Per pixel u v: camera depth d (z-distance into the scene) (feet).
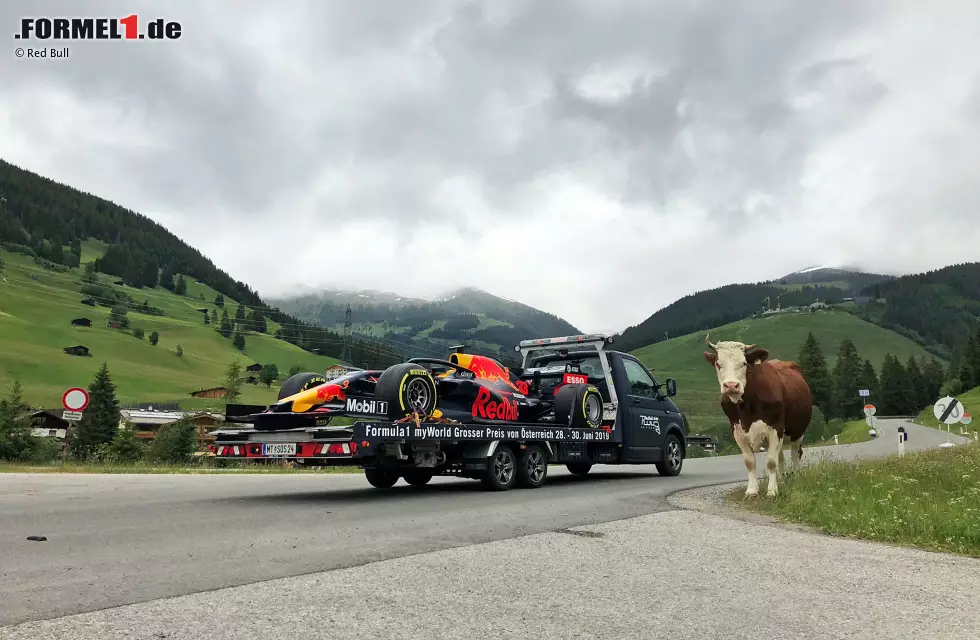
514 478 35.35
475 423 34.83
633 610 12.98
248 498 30.48
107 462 65.82
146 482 40.22
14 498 29.60
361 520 23.43
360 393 32.48
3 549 17.79
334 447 27.99
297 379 33.55
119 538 19.51
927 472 34.06
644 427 43.96
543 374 42.50
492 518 24.08
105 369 275.39
